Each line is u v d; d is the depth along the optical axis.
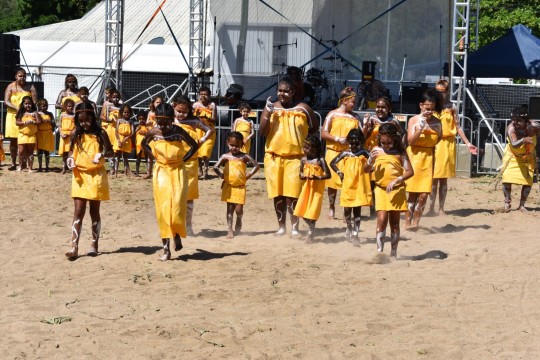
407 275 11.91
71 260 12.54
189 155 12.40
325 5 32.62
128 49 38.94
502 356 8.65
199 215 17.41
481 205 19.47
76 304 10.21
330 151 16.20
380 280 11.55
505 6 44.28
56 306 10.12
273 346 8.79
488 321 9.79
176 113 14.66
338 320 9.73
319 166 14.17
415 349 8.78
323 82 29.67
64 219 16.30
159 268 12.03
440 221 17.06
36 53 39.50
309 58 32.59
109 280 11.36
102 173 12.70
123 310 9.96
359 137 14.09
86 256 12.80
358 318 9.80
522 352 8.79
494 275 11.99
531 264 12.75
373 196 16.09
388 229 15.76
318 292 10.87
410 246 14.21
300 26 32.56
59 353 8.52
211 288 10.95
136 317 9.67
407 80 33.09
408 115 27.08
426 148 15.53
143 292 10.77
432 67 33.16
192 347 8.72
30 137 23.41
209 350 8.62
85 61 38.84
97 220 12.90
